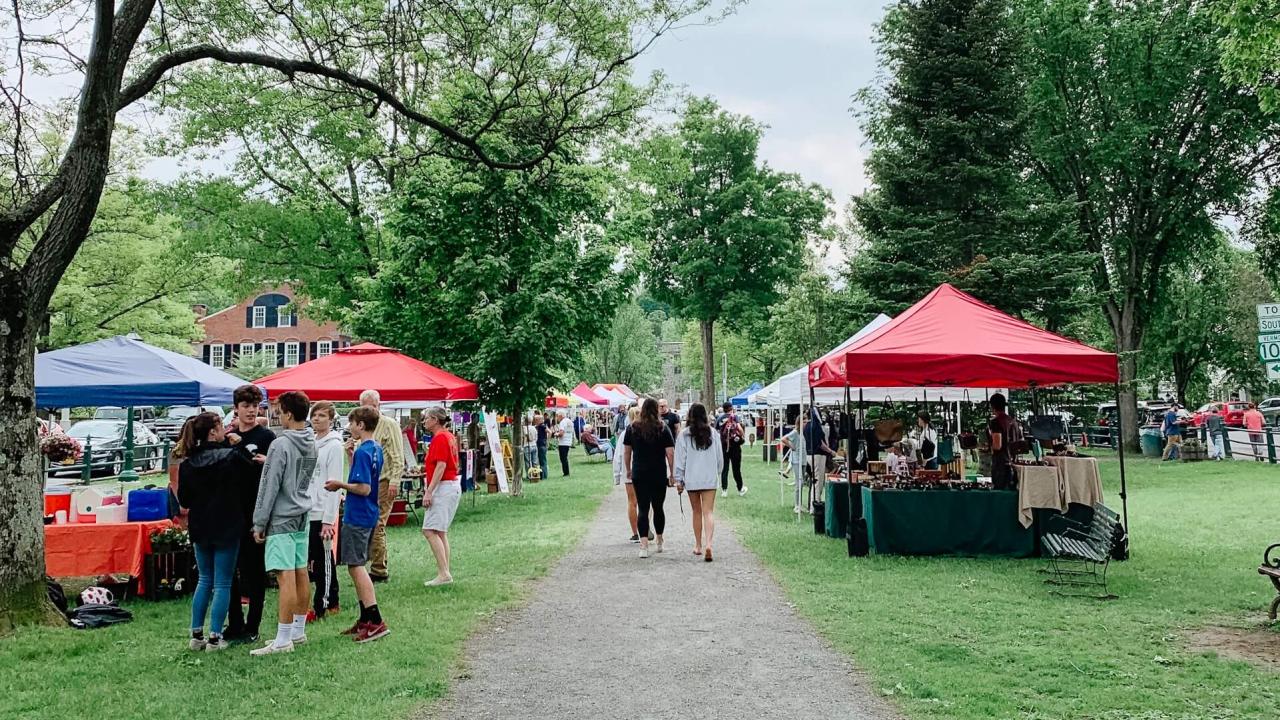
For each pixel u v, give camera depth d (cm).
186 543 854
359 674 587
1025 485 1030
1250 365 4266
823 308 3559
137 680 580
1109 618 733
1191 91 2833
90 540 844
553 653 648
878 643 658
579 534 1288
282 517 645
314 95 1134
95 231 2753
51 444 1286
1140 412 4341
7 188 933
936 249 2519
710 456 1054
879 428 1544
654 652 648
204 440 667
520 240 1806
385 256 2497
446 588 882
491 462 2227
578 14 1125
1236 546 1109
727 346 6153
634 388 6775
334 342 5997
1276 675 568
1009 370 1048
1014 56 2558
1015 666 596
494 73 1173
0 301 709
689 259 4612
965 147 2534
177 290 3091
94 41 743
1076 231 2547
